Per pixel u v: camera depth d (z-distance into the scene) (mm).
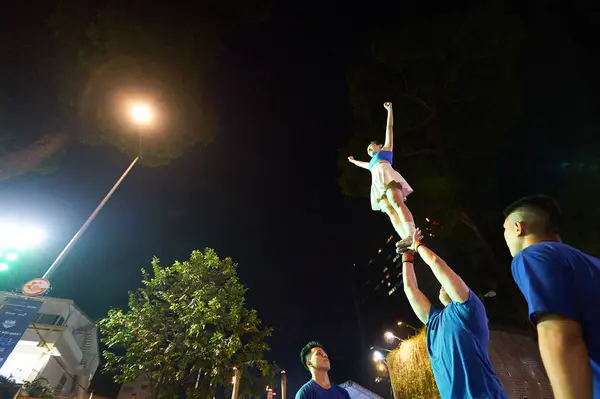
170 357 13547
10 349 11750
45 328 20766
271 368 14195
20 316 12406
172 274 15719
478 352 3012
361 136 19297
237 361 13625
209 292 14914
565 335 1737
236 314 14359
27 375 19344
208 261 15867
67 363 22266
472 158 17562
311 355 5016
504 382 12258
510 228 2520
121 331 14047
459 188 17391
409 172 18312
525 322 15266
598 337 1766
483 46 16359
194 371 13570
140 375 13445
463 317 3166
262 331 14852
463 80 17234
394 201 4977
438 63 17469
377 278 46031
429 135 18312
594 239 13641
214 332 13602
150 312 14281
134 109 16625
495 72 16797
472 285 18781
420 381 14078
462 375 2990
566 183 15188
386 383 31812
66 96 17938
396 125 18656
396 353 16312
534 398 11898
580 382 1622
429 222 17781
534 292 1937
